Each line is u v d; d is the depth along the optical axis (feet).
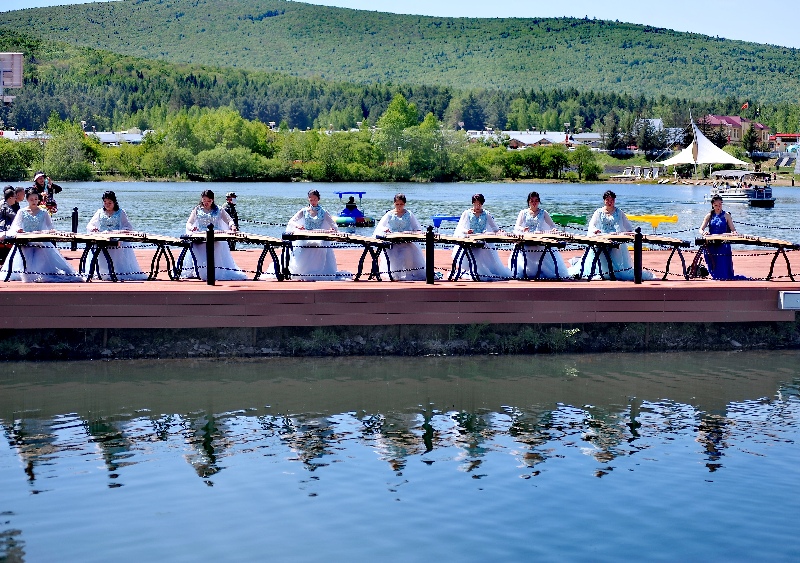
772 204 219.00
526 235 49.47
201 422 37.68
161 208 188.55
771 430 37.19
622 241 50.08
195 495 30.40
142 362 45.65
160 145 426.51
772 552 26.43
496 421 38.22
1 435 35.86
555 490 30.94
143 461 33.42
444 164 448.65
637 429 37.27
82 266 49.60
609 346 48.91
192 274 50.65
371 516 28.81
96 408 39.17
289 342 46.93
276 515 28.86
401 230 51.13
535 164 469.98
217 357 46.52
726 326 49.49
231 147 463.01
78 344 45.75
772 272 55.93
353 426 37.47
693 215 176.14
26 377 43.21
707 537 27.37
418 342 47.65
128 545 26.78
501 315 47.57
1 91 132.46
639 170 496.64
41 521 28.35
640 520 28.55
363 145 444.55
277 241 48.65
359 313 46.57
